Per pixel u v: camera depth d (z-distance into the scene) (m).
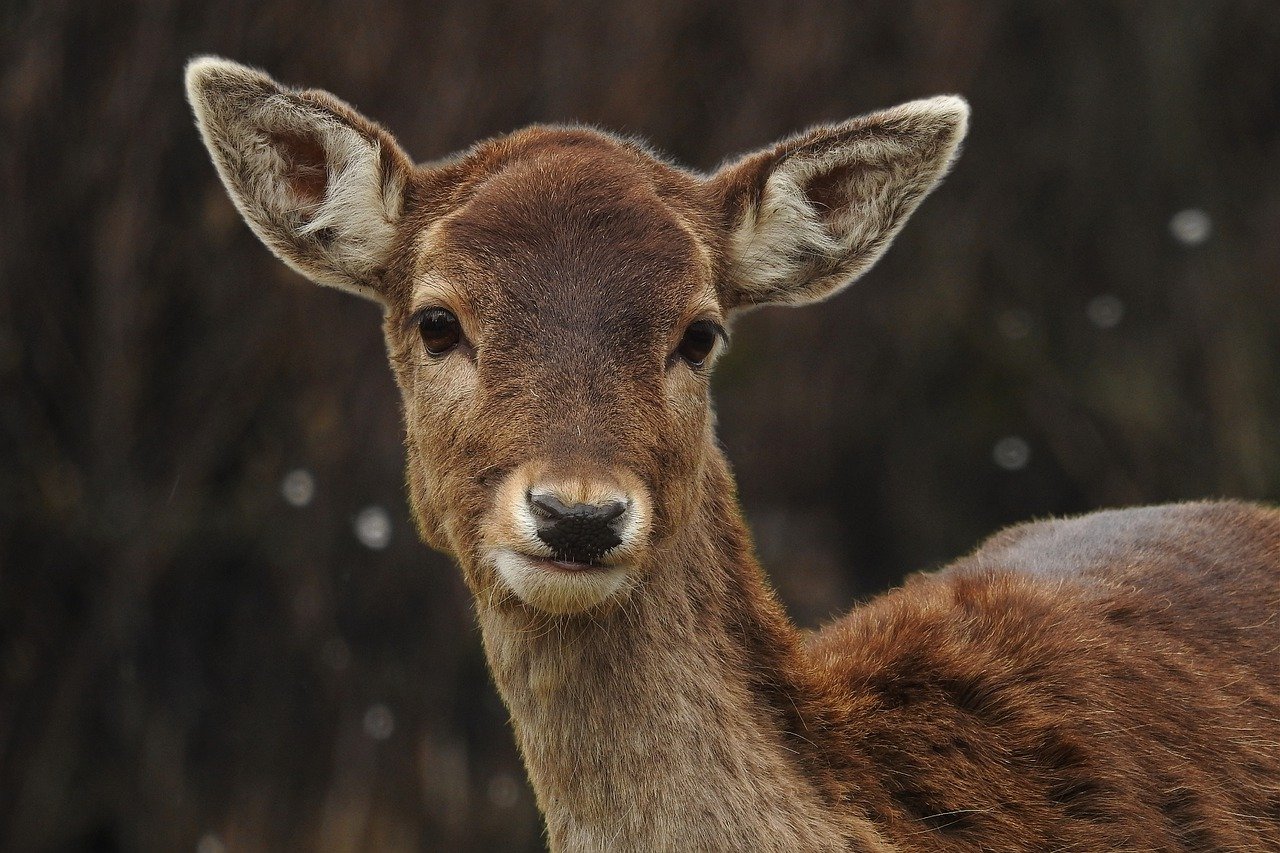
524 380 5.26
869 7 17.75
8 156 14.45
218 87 5.98
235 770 14.97
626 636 5.37
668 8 16.31
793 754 5.60
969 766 5.71
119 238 14.67
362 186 5.96
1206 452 18.41
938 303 18.48
